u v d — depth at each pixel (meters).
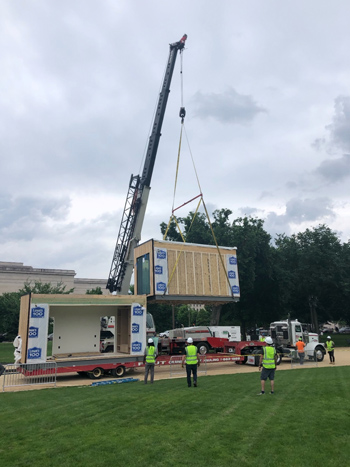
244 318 42.22
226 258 21.95
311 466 6.05
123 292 28.81
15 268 73.19
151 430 7.98
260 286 39.97
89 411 9.72
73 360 16.70
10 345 41.25
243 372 18.94
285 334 24.86
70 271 77.69
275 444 7.02
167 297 19.44
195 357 13.72
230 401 10.73
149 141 29.42
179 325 58.16
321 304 45.94
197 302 21.41
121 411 9.66
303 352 22.17
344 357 27.94
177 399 11.12
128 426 8.30
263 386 11.91
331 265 40.62
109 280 30.45
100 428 8.17
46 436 7.67
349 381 14.23
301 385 13.45
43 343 16.05
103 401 10.96
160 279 19.44
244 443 7.09
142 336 18.48
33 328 15.96
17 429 8.19
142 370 20.44
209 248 21.48
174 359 18.91
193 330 23.44
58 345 18.20
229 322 55.00
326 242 41.66
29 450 6.86
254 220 39.75
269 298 40.91
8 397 12.26
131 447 6.95
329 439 7.24
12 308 37.00
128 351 18.78
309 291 42.28
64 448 6.93
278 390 12.48
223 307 41.16
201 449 6.82
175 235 41.38
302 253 41.66
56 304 16.62
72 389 13.80
